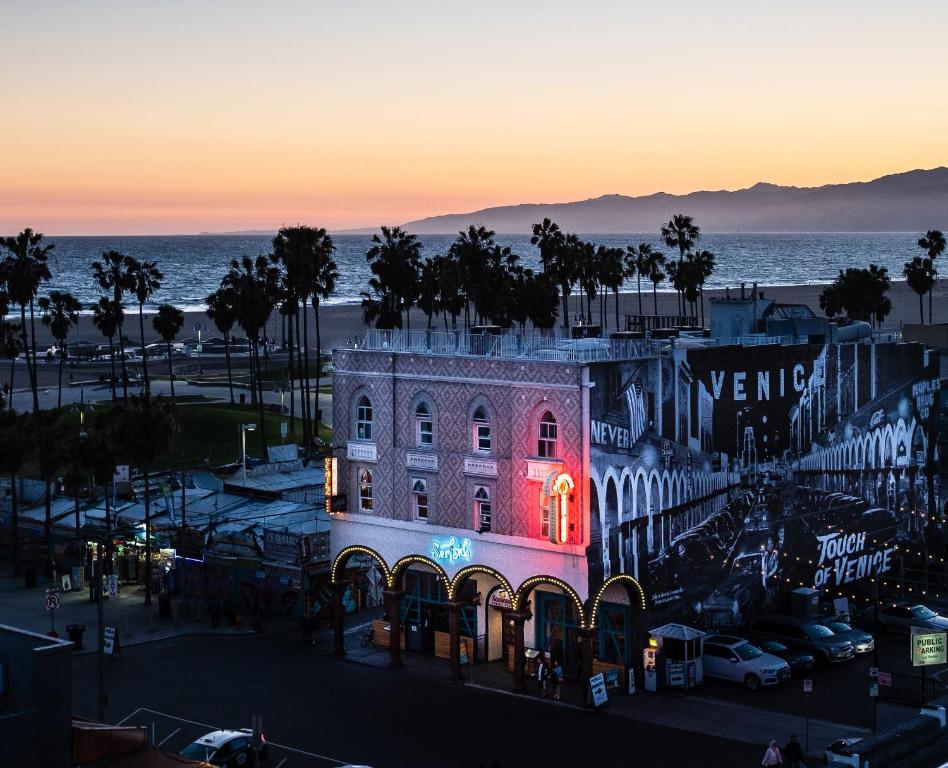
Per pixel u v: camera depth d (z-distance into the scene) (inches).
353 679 2468.0
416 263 5659.5
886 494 3100.4
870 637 2578.7
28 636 1429.6
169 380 7032.5
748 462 2691.9
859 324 3253.0
